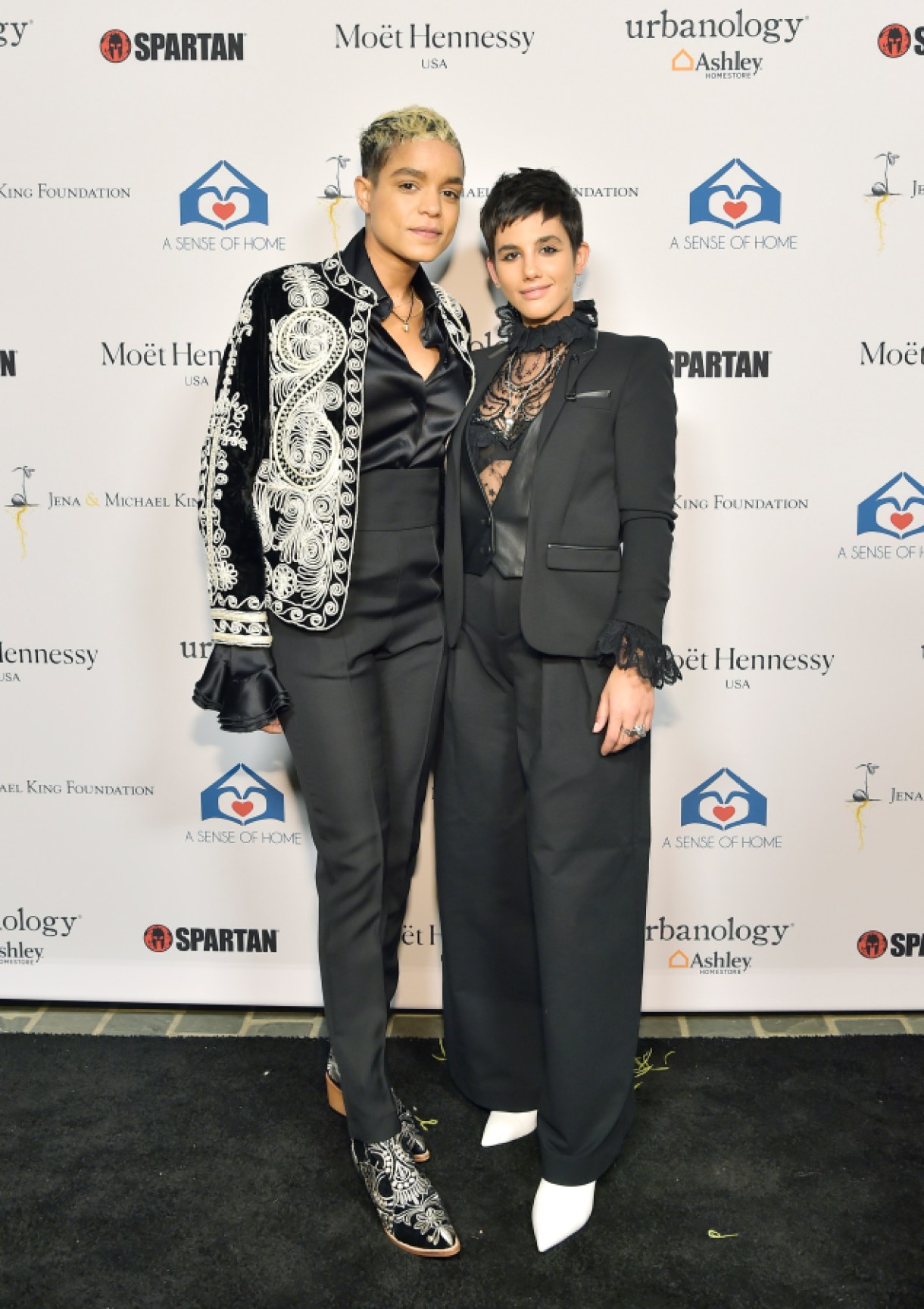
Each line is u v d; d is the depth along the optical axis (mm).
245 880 2238
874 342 1994
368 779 1666
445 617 1752
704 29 1899
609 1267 1591
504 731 1748
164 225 1991
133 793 2213
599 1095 1664
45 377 2053
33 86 1953
